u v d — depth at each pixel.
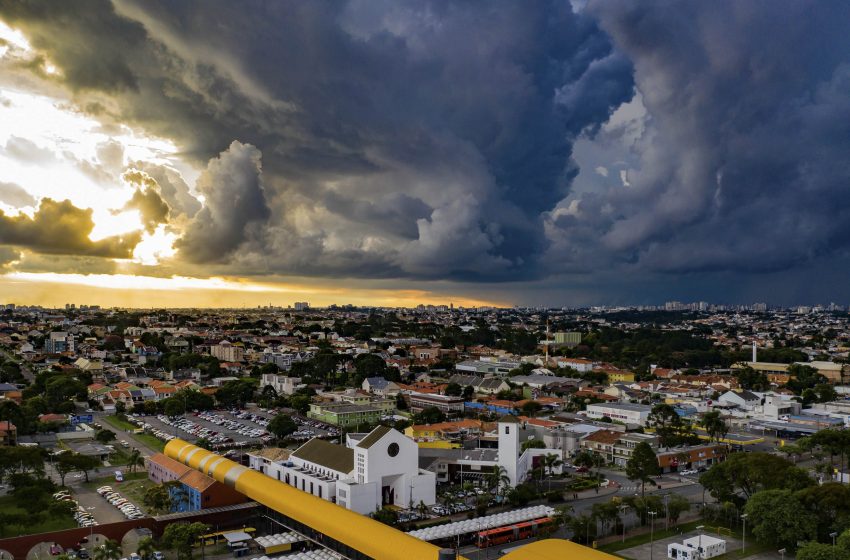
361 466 157.25
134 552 130.50
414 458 163.00
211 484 152.25
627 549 136.25
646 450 181.00
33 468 172.38
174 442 193.88
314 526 132.38
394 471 159.12
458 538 139.38
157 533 139.88
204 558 130.62
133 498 166.62
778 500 134.25
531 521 146.00
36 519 139.75
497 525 141.38
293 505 140.12
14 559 126.38
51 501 154.00
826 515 134.38
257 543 135.62
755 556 131.75
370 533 121.25
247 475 158.25
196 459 176.62
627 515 158.50
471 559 129.25
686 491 181.00
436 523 150.88
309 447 182.88
